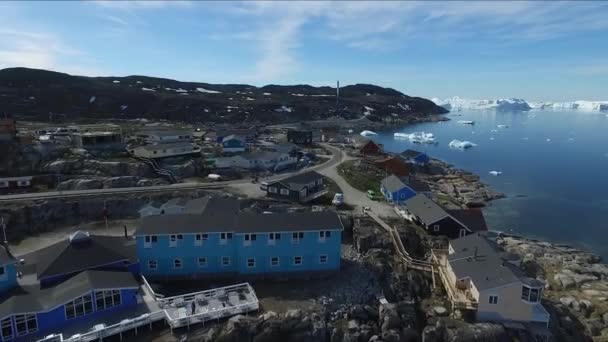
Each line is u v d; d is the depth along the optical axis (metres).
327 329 41.38
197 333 38.75
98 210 70.62
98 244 46.41
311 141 142.75
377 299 46.97
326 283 48.72
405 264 54.16
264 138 151.50
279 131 179.38
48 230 65.88
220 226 49.03
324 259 50.19
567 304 51.47
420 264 53.88
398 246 57.75
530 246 70.44
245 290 45.97
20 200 69.25
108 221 69.25
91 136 95.88
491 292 43.41
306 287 47.78
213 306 42.06
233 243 49.31
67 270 42.50
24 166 83.12
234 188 81.50
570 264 63.41
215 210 60.56
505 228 84.12
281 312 42.12
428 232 64.75
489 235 65.06
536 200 102.81
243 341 38.97
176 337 38.16
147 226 48.75
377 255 54.81
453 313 45.12
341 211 69.81
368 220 65.44
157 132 119.06
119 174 85.81
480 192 104.44
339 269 50.88
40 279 41.16
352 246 58.62
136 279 47.50
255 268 49.69
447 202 86.12
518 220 88.81
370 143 123.38
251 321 39.84
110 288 40.28
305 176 80.00
